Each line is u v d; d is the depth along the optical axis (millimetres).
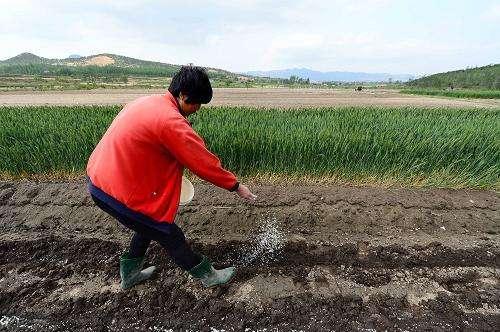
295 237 4117
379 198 4875
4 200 4691
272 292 3250
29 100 34000
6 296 3135
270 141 5371
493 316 3057
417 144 5715
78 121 7062
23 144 5719
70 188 4934
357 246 3977
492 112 12016
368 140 5660
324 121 7309
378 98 44344
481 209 4855
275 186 5172
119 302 3098
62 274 3443
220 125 6355
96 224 4270
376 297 3234
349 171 5480
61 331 2816
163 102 2576
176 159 2652
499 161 5910
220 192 4906
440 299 3225
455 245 4066
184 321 2926
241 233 4168
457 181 5445
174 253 2934
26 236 4043
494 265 3742
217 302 3115
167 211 2699
